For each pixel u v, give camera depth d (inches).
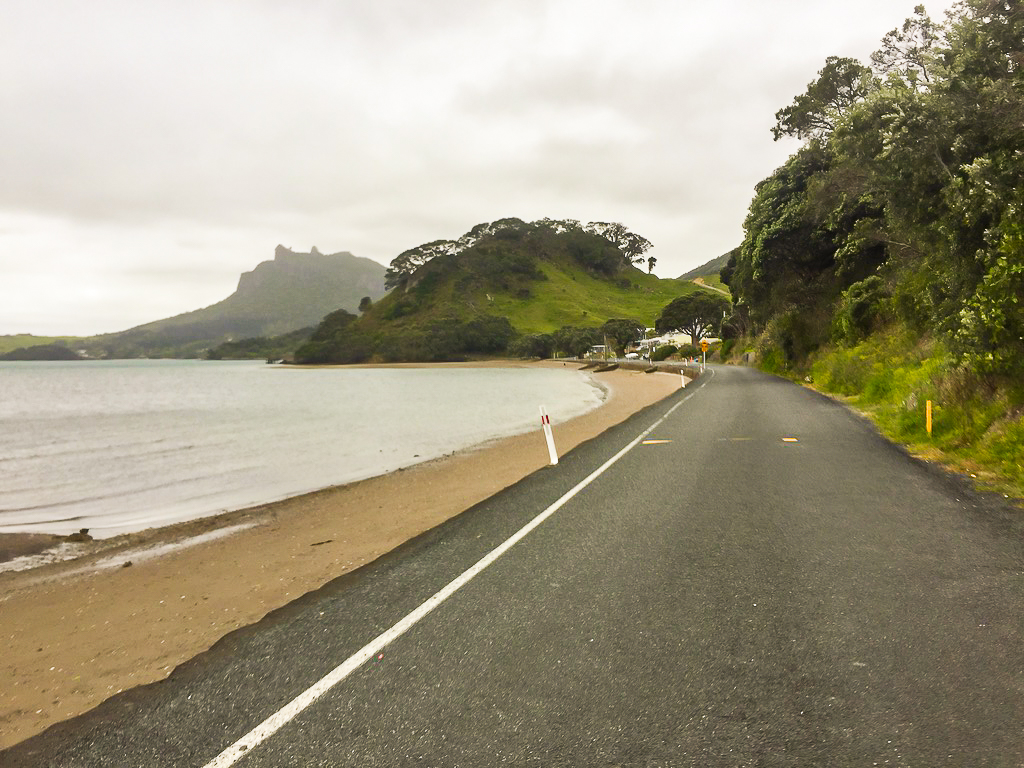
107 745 132.2
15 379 4626.0
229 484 617.3
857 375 1005.8
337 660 165.3
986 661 144.9
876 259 1472.7
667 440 594.9
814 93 1690.5
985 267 496.1
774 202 1743.4
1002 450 374.6
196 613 244.7
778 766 111.2
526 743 121.9
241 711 142.0
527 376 3850.9
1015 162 474.6
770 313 2063.2
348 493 522.6
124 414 1617.9
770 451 493.0
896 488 337.7
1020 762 109.2
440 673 153.6
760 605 185.0
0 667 209.0
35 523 478.6
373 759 119.6
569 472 456.8
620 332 6072.8
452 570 238.8
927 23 891.4
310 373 5580.7
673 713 130.0
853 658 149.6
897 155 557.9
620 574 220.7
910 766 109.5
